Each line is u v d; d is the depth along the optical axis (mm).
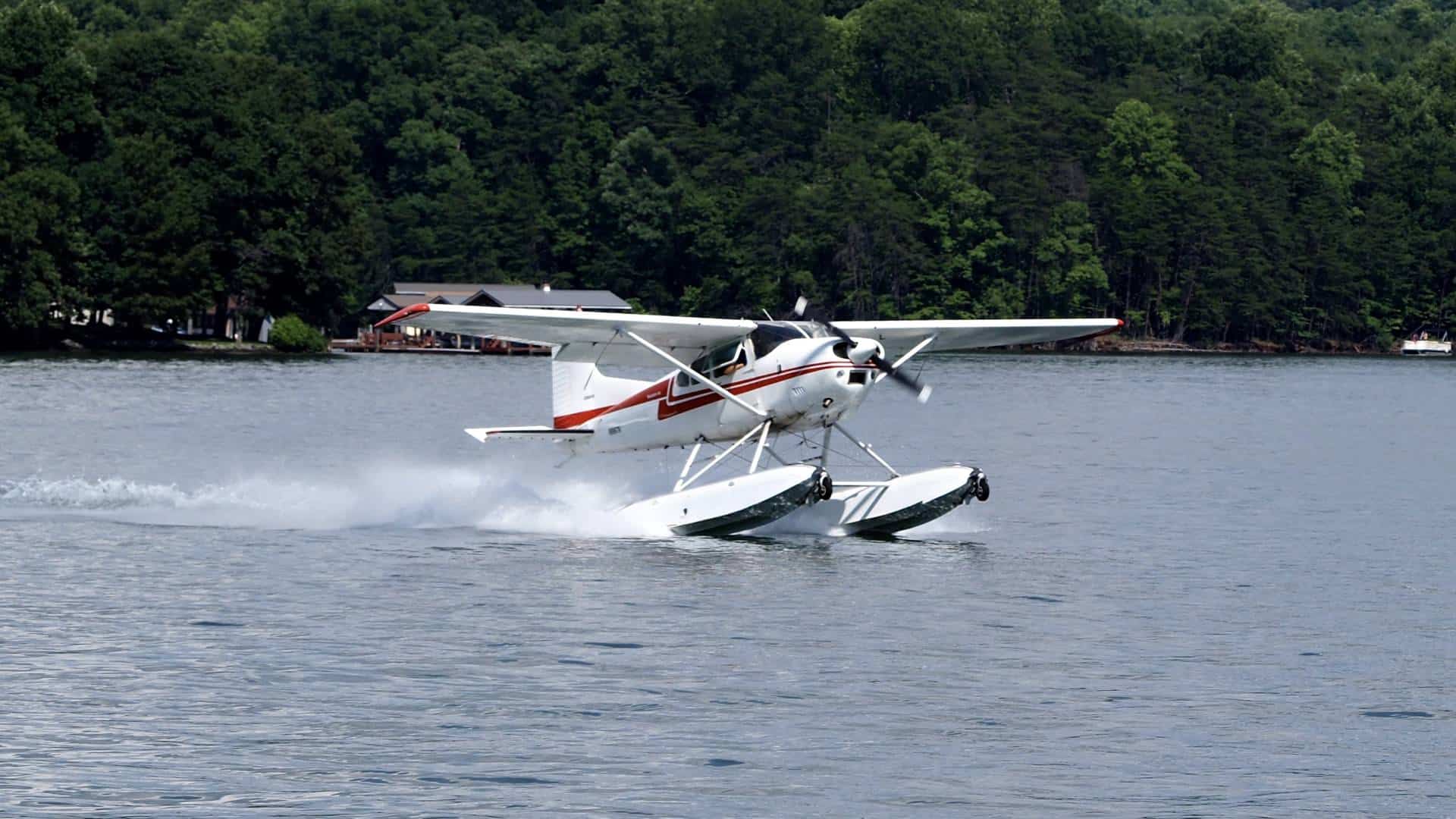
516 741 44906
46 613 58812
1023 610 62312
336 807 40062
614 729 46031
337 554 72812
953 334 85875
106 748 43844
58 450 119500
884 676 51906
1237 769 43562
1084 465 123438
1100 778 42812
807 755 44156
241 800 40375
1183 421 175875
